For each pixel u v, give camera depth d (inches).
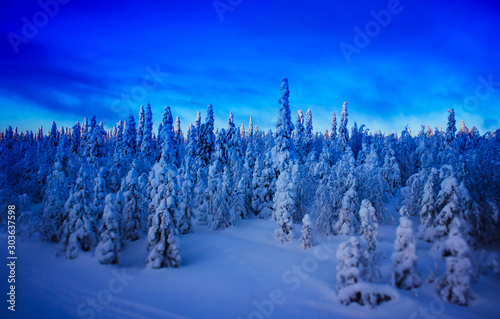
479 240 719.7
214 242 889.5
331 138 2361.0
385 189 1171.9
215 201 1078.4
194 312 481.7
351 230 924.6
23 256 705.0
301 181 1186.6
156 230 697.0
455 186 713.6
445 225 724.7
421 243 785.6
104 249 655.1
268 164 1339.8
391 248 768.3
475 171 843.4
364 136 2321.6
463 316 423.8
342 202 952.3
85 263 653.9
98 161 1579.7
